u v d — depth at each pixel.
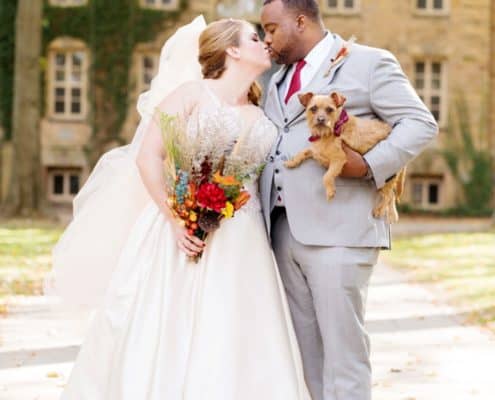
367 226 3.94
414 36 27.89
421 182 27.86
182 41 4.35
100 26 27.02
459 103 27.89
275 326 3.92
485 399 5.27
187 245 3.88
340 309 3.92
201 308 3.83
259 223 4.05
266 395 3.82
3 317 8.06
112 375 3.84
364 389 3.96
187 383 3.72
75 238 4.43
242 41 4.02
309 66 4.06
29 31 22.06
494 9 28.03
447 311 8.73
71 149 27.14
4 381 5.61
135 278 4.02
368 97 3.91
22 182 21.94
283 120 4.06
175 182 3.86
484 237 18.80
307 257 3.98
